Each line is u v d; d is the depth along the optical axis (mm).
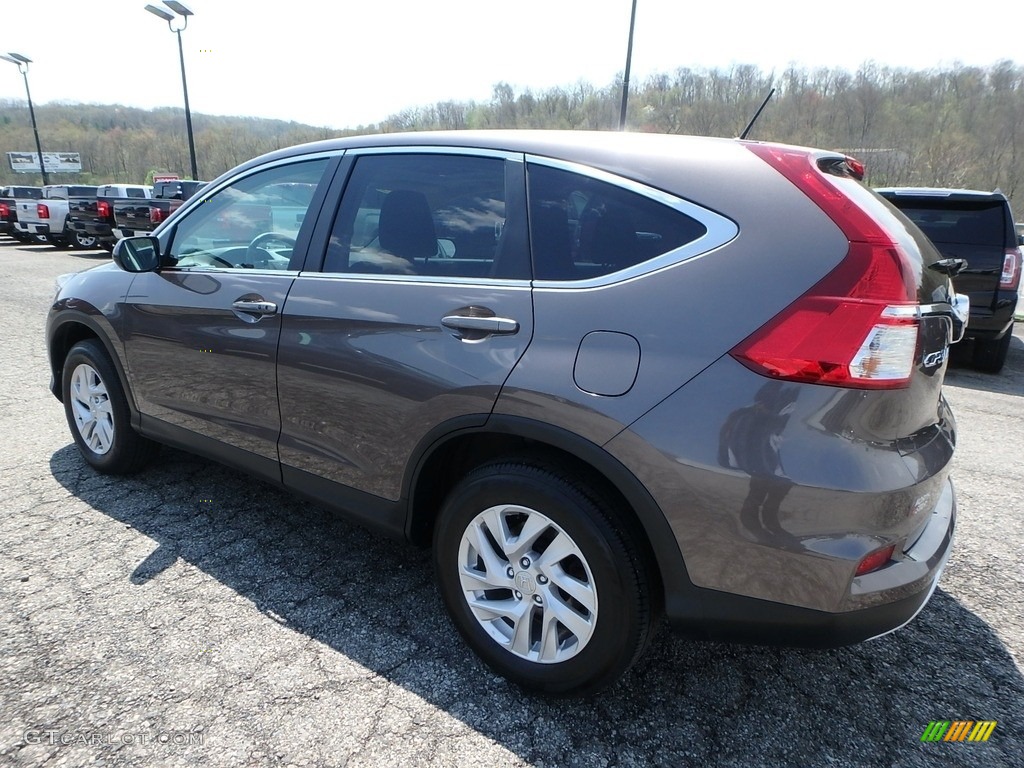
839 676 2307
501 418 2023
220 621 2510
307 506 3471
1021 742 2033
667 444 1769
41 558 2902
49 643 2352
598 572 1926
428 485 2369
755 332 1707
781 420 1675
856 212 1732
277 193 2828
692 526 1781
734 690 2229
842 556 1664
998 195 6539
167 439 3289
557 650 2086
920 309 1717
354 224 2537
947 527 2064
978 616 2668
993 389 6430
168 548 3018
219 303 2844
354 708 2100
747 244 1773
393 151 2508
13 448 4133
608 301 1902
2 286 11438
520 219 2137
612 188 1997
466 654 2373
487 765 1902
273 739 1965
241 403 2840
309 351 2514
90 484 3645
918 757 1970
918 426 1852
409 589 2764
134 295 3232
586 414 1869
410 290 2291
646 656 2387
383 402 2314
